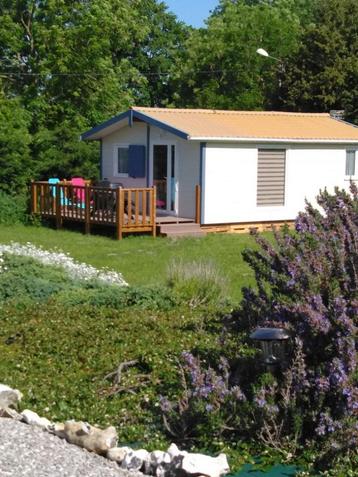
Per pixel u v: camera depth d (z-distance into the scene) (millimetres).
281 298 6188
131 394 7207
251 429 6043
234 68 51062
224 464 5480
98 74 37344
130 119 23156
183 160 22266
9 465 5066
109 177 24906
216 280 11664
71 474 5082
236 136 21875
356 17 38312
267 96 40531
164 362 7793
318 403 5812
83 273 13312
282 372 6148
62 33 36531
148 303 10703
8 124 26859
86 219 21938
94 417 6684
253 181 22734
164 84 56000
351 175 24922
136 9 45062
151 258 17609
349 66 37000
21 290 11047
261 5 57312
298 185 23672
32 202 24031
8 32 37375
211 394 6160
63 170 28375
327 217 6812
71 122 35812
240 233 22453
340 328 5859
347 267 6207
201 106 49562
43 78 37312
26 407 6727
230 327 7336
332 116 28016
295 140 23016
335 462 5637
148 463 5504
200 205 21766
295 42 49969
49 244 19828
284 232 6762
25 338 8922
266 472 5621
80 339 8766
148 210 21938
